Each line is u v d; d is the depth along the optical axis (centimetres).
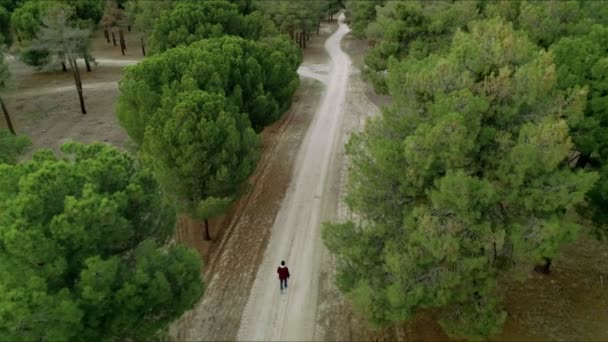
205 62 2684
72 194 1366
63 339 1240
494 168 1470
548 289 2078
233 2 5322
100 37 7269
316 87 5084
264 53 3172
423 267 1490
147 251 1498
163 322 1484
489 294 1550
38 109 4353
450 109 1405
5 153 2417
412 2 4222
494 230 1462
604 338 1795
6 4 5294
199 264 1596
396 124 1628
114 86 5022
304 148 3609
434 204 1418
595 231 2055
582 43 1975
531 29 2998
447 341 1788
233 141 2164
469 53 1565
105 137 3794
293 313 1997
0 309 1151
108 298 1332
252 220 2680
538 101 1532
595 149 1841
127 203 1445
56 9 3969
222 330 1911
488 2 4344
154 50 3766
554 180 1415
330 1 8556
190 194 2211
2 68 3244
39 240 1213
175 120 2044
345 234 1681
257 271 2255
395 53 3625
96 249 1372
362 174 1741
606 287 2092
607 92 1828
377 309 1465
